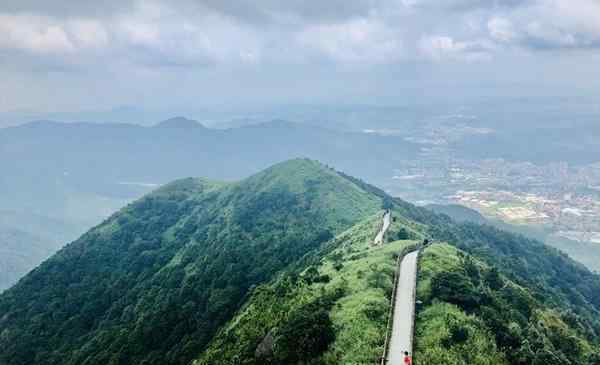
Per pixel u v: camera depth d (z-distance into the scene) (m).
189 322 132.50
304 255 150.38
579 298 195.00
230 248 183.62
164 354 122.38
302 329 60.41
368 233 130.38
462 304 69.19
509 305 81.19
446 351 56.84
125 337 140.00
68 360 152.88
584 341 86.06
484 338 60.88
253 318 84.44
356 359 55.25
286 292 87.44
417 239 125.94
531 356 59.66
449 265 85.94
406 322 64.12
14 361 169.00
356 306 67.06
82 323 183.12
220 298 133.00
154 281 190.25
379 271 80.06
